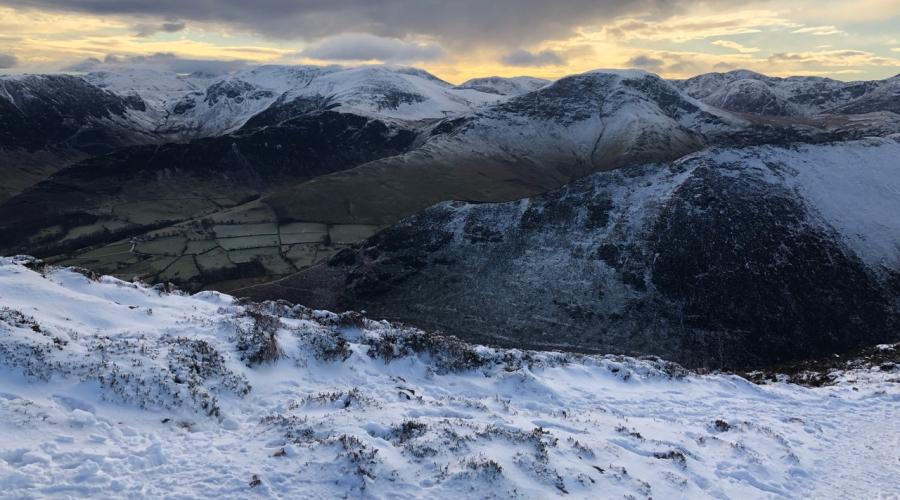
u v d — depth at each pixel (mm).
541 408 17797
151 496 9477
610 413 17969
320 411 14570
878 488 13781
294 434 12562
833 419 18938
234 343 17969
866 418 19000
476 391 18781
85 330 16891
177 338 17172
